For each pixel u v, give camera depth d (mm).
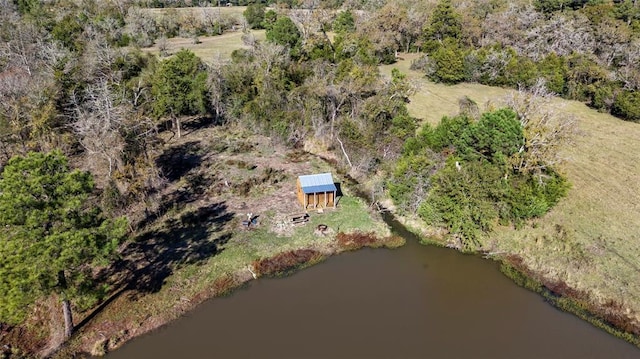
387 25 82688
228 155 50031
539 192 35562
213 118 61469
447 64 71375
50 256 22188
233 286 30578
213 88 56812
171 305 28500
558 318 28016
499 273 32188
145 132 41500
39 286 22438
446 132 41312
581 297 29203
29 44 61094
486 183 34281
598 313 28000
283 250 33938
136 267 31234
